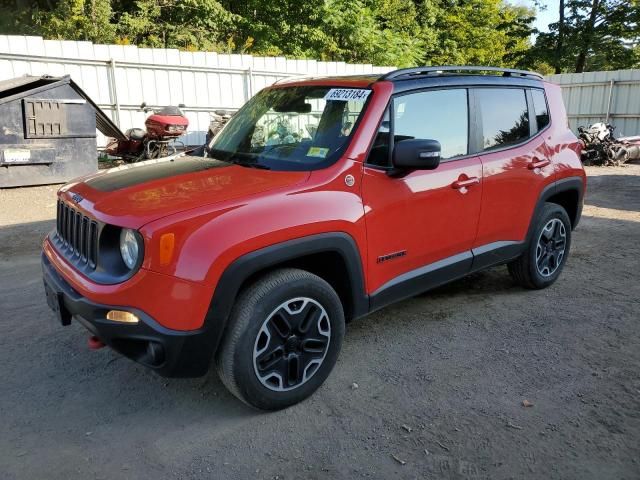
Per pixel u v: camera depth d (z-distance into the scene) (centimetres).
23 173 911
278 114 404
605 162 1445
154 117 1067
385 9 2556
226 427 307
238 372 295
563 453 284
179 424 310
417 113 382
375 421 312
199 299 275
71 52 1170
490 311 465
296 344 317
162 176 344
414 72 388
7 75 1120
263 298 297
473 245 425
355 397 336
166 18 1994
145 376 361
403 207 362
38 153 910
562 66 2645
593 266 587
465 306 477
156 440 296
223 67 1344
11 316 450
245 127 419
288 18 2128
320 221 313
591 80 1700
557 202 543
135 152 1096
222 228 283
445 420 312
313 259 343
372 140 350
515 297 497
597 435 298
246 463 278
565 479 266
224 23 1994
